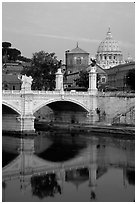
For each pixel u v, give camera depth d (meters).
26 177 56.78
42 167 62.94
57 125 110.69
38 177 57.09
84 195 48.38
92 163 65.19
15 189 50.53
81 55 182.75
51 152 74.12
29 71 126.56
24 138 90.00
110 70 167.88
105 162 65.50
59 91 99.38
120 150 75.88
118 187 51.56
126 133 93.00
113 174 57.94
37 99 93.88
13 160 67.50
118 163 64.56
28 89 91.56
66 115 118.75
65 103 109.25
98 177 56.59
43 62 125.31
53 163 65.38
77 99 105.06
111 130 96.75
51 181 54.88
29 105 91.62
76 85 146.88
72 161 66.81
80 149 77.25
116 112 105.06
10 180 55.38
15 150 75.75
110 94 107.00
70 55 183.25
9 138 90.12
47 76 125.81
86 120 110.12
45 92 95.38
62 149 77.06
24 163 65.38
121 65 163.00
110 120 106.06
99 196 47.91
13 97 88.88
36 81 124.00
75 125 107.00
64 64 190.88
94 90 109.31
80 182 54.16
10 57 187.12
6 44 185.50
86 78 136.38
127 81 136.62
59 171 60.47
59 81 108.56
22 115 90.88
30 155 71.62
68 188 51.44
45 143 83.94
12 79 135.12
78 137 93.19
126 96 102.31
